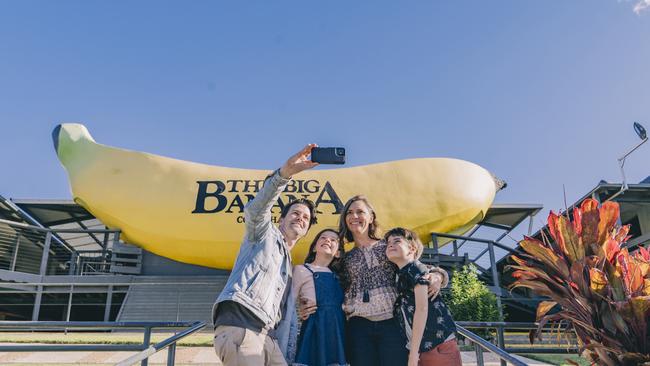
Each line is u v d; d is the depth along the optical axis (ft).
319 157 9.11
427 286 9.50
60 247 71.72
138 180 55.62
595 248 10.96
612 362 9.69
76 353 27.53
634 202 55.06
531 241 11.34
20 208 59.77
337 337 9.84
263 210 9.03
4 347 15.47
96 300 63.82
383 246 10.73
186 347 30.17
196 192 55.06
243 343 8.13
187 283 54.19
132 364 9.99
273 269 8.94
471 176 57.72
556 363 24.20
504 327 15.97
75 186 55.98
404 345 9.81
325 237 11.05
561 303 10.87
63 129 60.59
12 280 51.55
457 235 55.36
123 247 56.03
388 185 55.93
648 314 9.58
